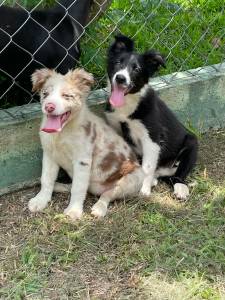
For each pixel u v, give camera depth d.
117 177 1.81
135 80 1.83
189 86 2.13
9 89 1.88
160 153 1.94
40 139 1.77
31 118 1.75
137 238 1.63
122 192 1.79
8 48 1.86
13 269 1.50
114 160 1.79
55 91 1.62
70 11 1.97
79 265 1.53
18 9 1.90
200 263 1.55
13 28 1.85
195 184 1.92
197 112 2.20
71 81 1.65
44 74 1.66
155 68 1.88
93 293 1.44
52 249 1.57
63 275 1.49
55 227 1.64
